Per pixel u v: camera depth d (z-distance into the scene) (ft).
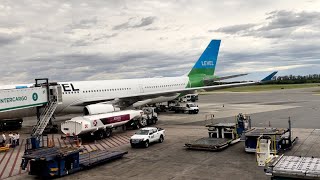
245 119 111.45
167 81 202.49
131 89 176.76
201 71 227.61
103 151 90.68
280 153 86.89
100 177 70.64
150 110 155.63
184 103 276.21
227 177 67.87
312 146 95.61
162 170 74.59
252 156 86.28
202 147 94.22
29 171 73.61
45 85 129.49
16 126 154.20
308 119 158.40
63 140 118.11
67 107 144.05
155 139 106.01
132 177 69.77
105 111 134.72
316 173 44.50
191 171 73.10
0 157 93.25
